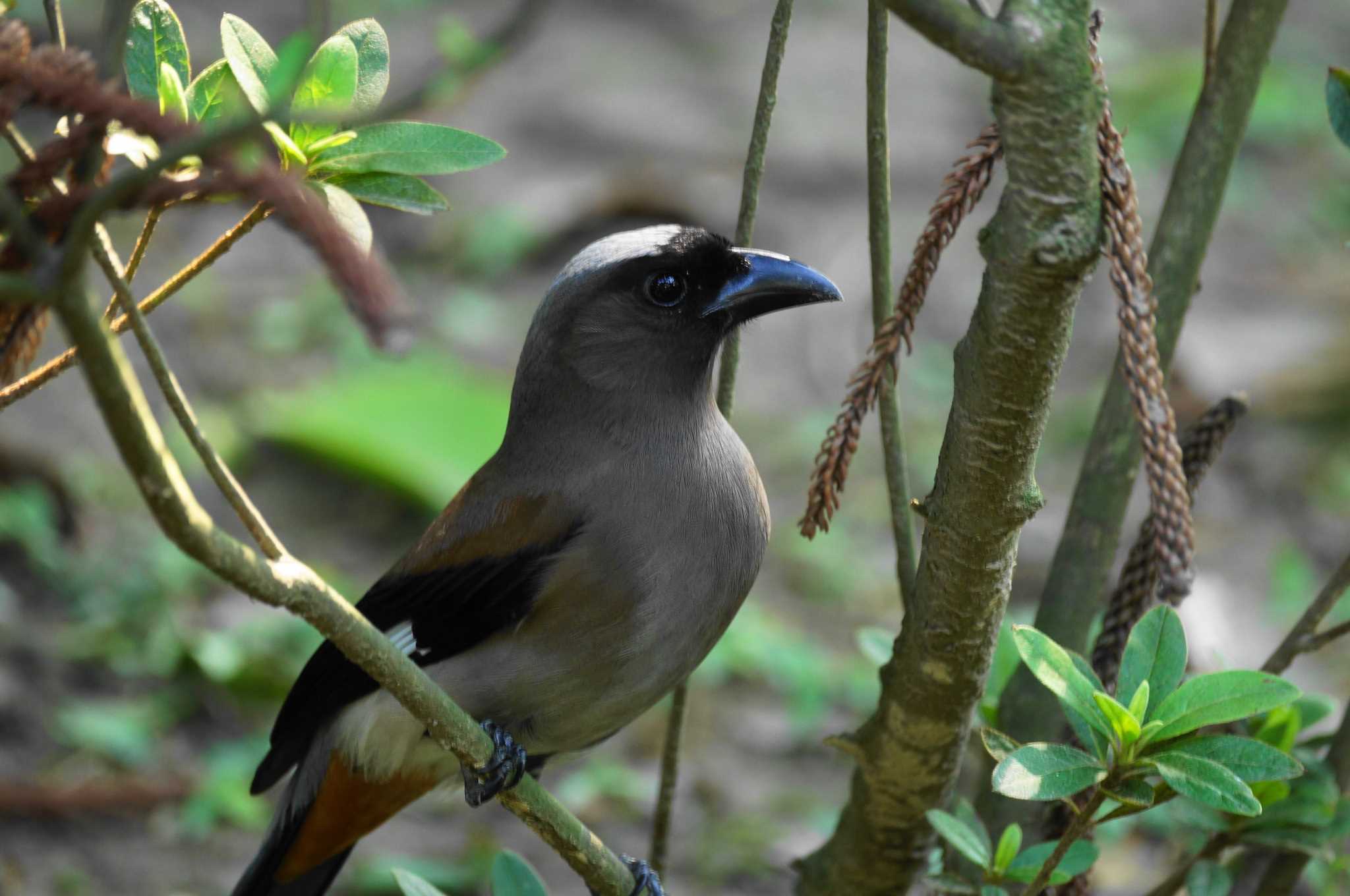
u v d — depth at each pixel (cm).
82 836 1148
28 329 474
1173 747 472
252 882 812
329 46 463
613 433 717
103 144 432
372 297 321
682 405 722
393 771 745
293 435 1627
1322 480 1688
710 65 2445
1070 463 1714
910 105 2378
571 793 1262
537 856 1198
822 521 524
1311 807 600
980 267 2031
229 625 1389
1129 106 2275
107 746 1229
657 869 725
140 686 1317
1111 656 597
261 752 1255
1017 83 397
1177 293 644
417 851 1180
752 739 1345
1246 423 1775
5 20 402
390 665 458
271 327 1822
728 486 717
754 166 607
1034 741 641
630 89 2312
